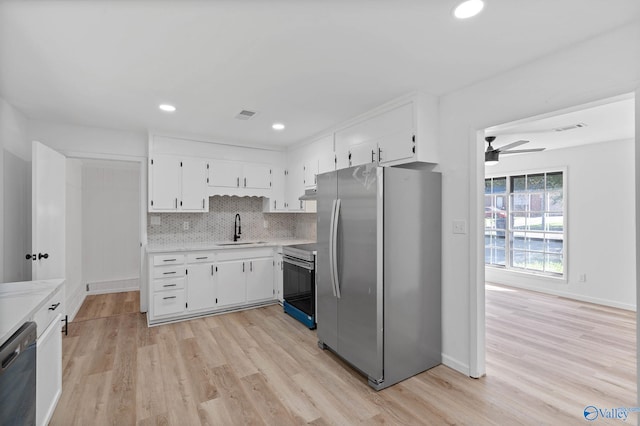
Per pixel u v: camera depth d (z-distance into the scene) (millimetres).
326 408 2057
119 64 2127
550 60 2016
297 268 3736
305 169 4289
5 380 1239
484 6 1532
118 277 5293
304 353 2859
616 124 3447
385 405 2094
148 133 3793
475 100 2457
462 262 2543
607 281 4387
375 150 3027
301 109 3057
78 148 3576
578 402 2127
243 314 3943
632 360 2744
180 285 3676
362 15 1607
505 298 4746
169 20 1642
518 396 2197
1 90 2535
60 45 1878
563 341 3160
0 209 2586
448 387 2320
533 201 5297
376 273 2305
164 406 2059
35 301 1667
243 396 2180
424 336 2578
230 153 4344
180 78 2354
